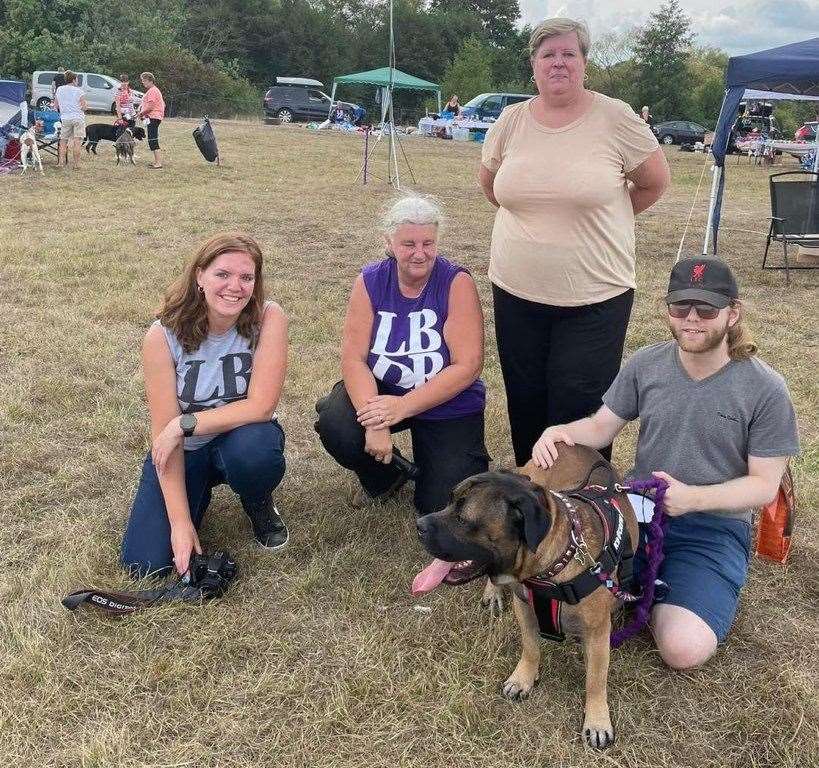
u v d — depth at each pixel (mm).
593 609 2295
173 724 2359
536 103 3162
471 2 63469
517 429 3717
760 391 2582
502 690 2527
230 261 2912
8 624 2717
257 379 3117
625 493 2596
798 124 52188
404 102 54125
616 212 3137
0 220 9688
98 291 6816
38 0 37531
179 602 2840
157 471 3020
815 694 2520
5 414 4301
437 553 2225
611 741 2340
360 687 2502
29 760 2205
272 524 3275
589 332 3232
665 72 52969
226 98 40000
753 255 9555
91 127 16406
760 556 2895
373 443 3299
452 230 10516
